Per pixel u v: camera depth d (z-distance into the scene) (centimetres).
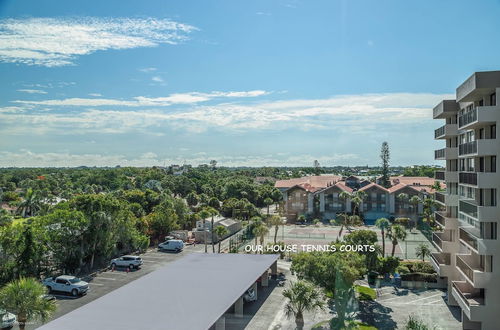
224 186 12544
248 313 3250
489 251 2620
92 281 4275
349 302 3145
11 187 11031
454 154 3716
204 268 3725
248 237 6800
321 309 3198
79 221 4447
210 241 6644
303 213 9694
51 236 4312
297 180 12306
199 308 2611
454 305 3509
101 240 4788
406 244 5812
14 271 3950
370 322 3120
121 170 18738
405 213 9194
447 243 3578
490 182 2606
